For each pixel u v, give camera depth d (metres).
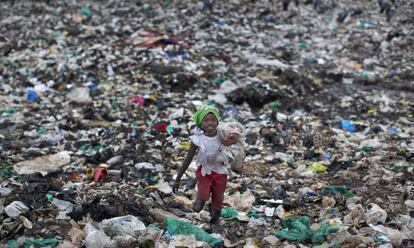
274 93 13.38
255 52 16.89
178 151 9.89
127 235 5.90
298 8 23.02
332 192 7.88
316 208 7.36
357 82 15.40
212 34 18.38
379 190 7.89
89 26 19.16
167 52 15.62
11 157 9.53
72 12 21.61
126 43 16.45
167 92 13.45
